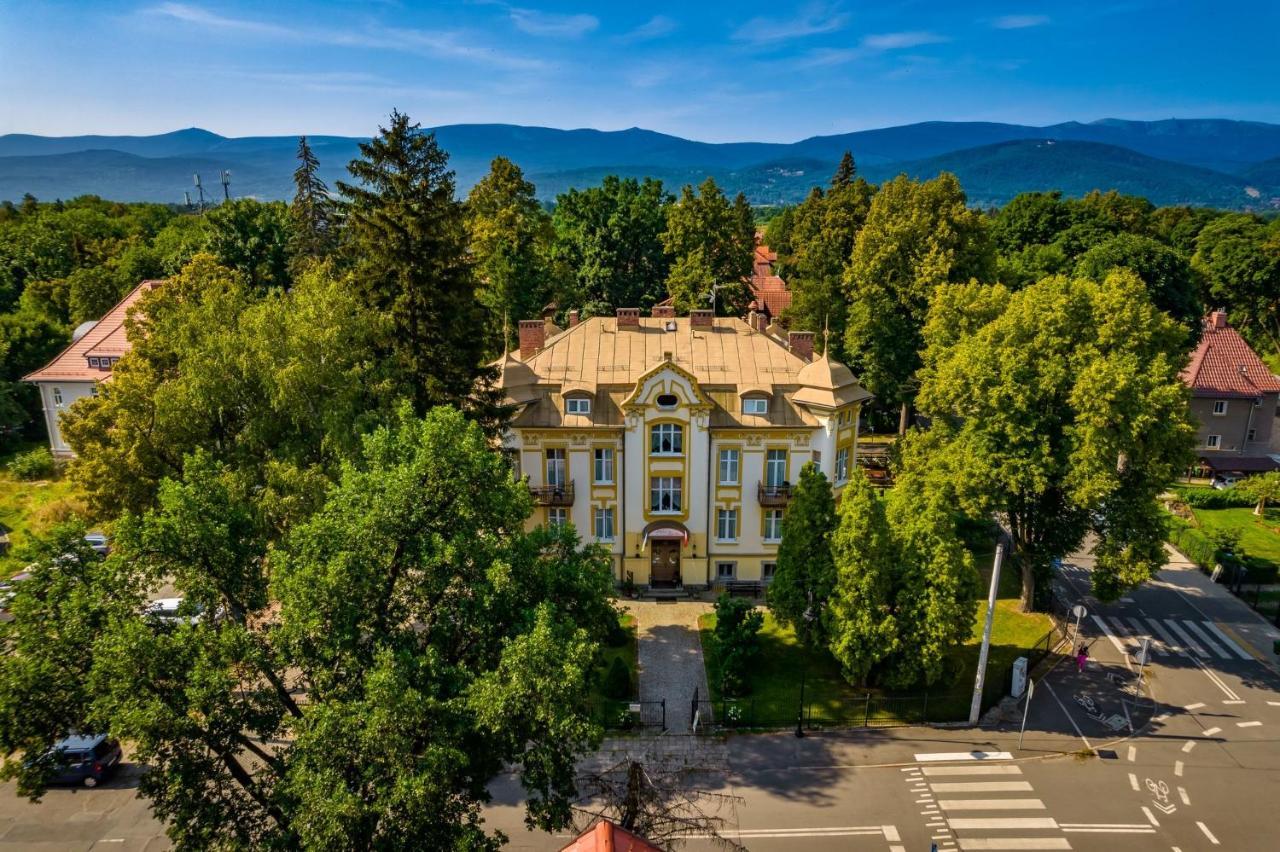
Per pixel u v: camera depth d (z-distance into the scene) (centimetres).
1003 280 7644
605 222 9562
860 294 6962
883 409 8100
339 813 1947
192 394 3684
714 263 8444
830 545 3725
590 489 4822
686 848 2956
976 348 4353
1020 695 3906
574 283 9200
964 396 4366
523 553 2769
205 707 2169
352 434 3706
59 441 7150
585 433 4712
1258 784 3316
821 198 10900
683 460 4747
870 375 7019
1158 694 3956
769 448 4788
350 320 3903
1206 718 3762
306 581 2341
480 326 4500
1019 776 3362
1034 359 4244
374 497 2528
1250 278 10056
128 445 3831
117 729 2070
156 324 4394
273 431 3884
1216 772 3391
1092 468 3953
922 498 4075
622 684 3831
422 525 2598
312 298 3966
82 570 2466
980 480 4256
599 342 5072
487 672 2272
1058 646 4397
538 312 7762
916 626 3578
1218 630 4588
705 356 4984
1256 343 10562
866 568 3572
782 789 3281
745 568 4988
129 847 2933
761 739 3600
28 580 2423
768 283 11019
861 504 3578
